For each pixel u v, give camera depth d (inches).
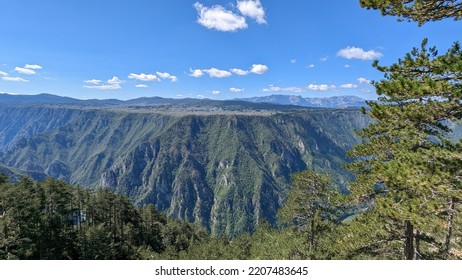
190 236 5142.7
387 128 773.3
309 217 1253.7
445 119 483.8
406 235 733.3
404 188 551.5
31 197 2488.9
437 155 481.4
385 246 828.6
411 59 495.8
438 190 453.7
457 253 818.8
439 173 448.5
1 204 2181.3
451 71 432.8
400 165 504.1
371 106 532.4
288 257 1341.0
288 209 1288.1
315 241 1283.2
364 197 696.4
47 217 2444.6
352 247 848.9
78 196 3144.7
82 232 2851.9
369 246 840.3
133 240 3631.9
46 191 2674.7
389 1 468.8
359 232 798.5
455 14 451.5
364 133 854.5
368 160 848.9
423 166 474.6
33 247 2081.7
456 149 509.7
